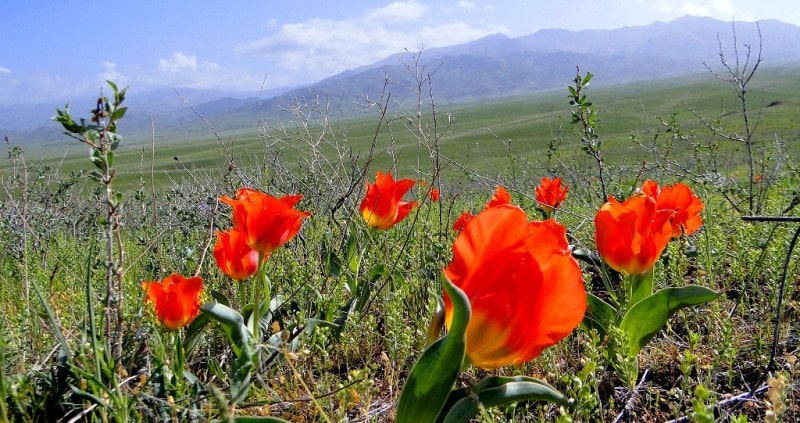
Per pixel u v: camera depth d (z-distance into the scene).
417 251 4.46
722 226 5.43
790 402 2.38
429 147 4.43
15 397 1.97
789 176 6.71
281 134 5.74
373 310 3.98
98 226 5.68
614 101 125.56
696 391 1.48
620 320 3.03
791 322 3.41
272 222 2.77
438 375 1.47
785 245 3.74
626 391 2.84
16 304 3.73
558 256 1.43
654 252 2.82
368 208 3.96
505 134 56.56
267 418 1.60
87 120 2.06
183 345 3.01
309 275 3.79
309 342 3.13
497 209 1.50
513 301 1.44
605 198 5.35
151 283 2.64
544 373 2.89
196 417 2.17
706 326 3.25
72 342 2.57
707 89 129.62
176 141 181.00
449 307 1.58
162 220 5.57
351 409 2.56
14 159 5.44
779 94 89.19
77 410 2.26
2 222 6.06
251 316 3.07
